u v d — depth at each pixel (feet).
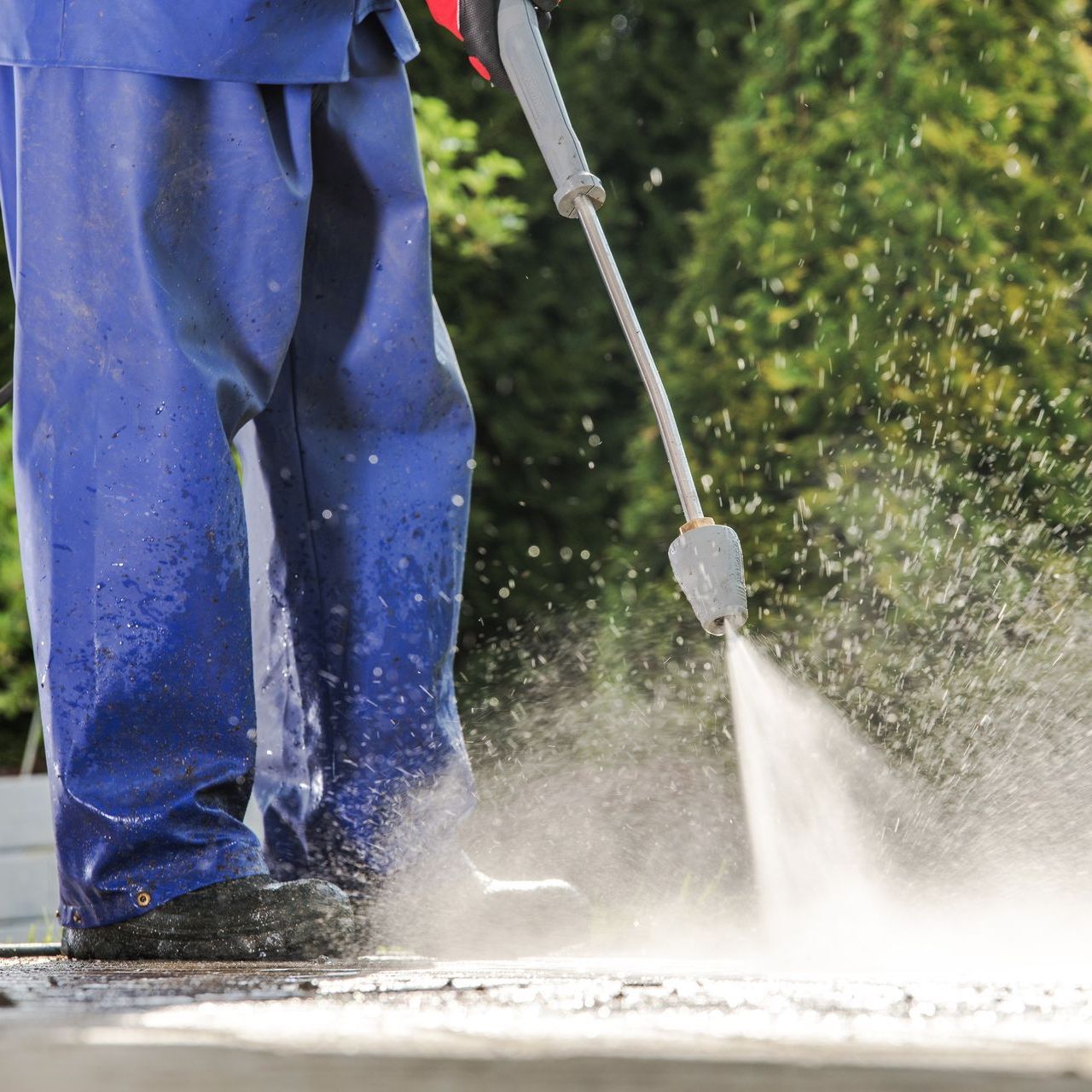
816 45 60.49
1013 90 58.70
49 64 23.02
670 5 110.22
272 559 27.94
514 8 26.20
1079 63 59.93
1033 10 60.18
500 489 90.74
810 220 58.85
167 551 22.33
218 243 23.79
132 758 22.15
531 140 99.76
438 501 27.48
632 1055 7.07
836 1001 11.09
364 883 26.73
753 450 57.62
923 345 56.18
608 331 99.96
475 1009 10.38
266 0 23.89
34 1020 9.49
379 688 27.04
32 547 22.88
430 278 27.43
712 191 62.49
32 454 22.88
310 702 27.55
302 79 24.48
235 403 23.79
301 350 27.20
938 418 55.36
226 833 22.33
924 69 58.59
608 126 108.37
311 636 27.55
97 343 22.74
